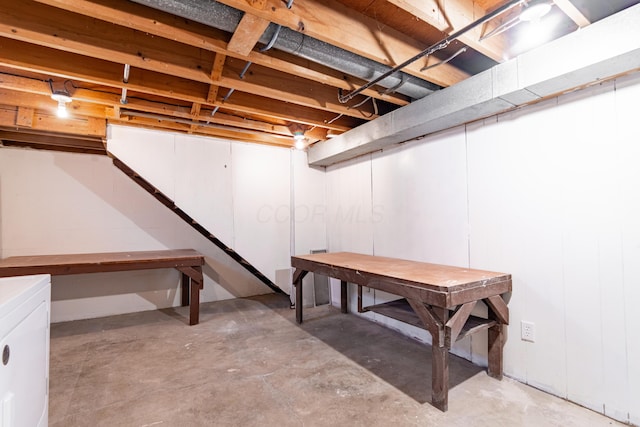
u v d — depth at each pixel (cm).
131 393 226
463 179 281
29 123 312
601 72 185
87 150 422
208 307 454
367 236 400
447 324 204
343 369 261
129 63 207
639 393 184
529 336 234
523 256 239
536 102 230
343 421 194
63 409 207
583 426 186
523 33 208
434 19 167
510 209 247
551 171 223
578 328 210
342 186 448
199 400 217
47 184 403
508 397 218
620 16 165
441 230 303
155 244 457
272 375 251
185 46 225
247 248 434
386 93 261
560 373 218
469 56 243
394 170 356
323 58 199
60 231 408
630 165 188
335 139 400
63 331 358
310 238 474
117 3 161
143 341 325
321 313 421
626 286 190
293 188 464
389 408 206
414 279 224
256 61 205
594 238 203
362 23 193
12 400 116
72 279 407
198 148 405
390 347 306
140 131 373
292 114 328
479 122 268
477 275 237
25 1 175
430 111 265
